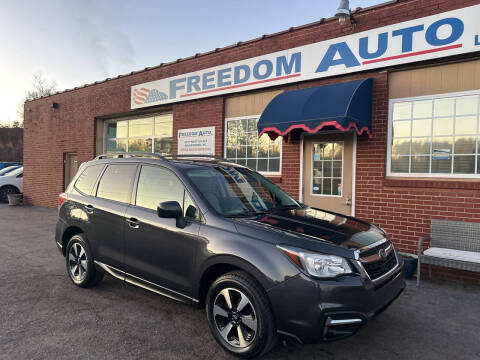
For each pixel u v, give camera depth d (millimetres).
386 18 6094
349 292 2795
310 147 7141
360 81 6039
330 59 6742
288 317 2822
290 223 3371
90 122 12320
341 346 3385
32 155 14852
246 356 3039
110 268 4305
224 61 8508
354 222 3805
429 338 3557
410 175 6055
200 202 3551
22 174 16734
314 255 2863
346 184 6676
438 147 5805
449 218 5535
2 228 9453
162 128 10914
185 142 9477
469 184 5344
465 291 4934
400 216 5988
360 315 2818
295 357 3182
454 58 5578
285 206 4094
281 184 7496
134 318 3922
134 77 10828
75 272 4902
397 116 6156
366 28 6312
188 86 9281
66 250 5062
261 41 7809
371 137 6219
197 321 3869
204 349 3281
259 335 2922
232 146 8586
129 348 3279
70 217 4875
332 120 5621
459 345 3420
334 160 6855
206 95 8867
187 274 3469
